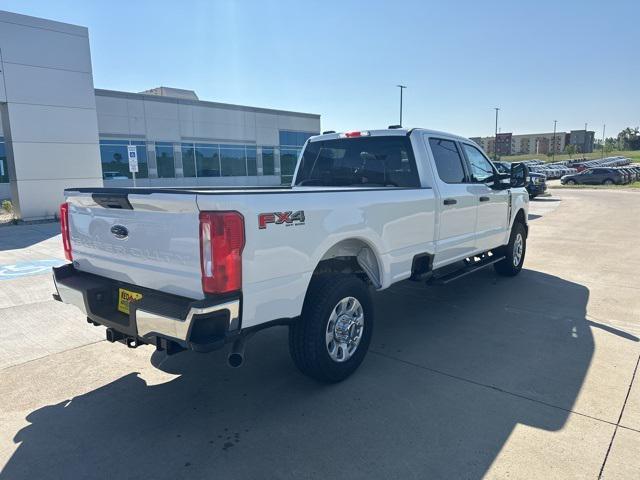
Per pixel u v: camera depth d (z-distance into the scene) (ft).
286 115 119.34
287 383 12.66
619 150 436.35
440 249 16.79
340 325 12.43
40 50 49.98
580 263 27.68
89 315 11.66
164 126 95.81
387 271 14.03
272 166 118.32
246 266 9.64
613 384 12.26
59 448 9.82
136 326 10.20
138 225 10.63
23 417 11.05
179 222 9.70
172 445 9.87
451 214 17.19
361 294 12.84
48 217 52.21
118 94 88.53
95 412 11.27
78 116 53.31
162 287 10.43
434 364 13.64
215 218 9.14
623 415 10.73
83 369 13.67
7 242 37.09
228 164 108.58
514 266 24.11
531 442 9.73
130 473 8.99
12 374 13.32
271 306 10.33
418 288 22.22
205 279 9.35
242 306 9.71
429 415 10.85
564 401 11.41
